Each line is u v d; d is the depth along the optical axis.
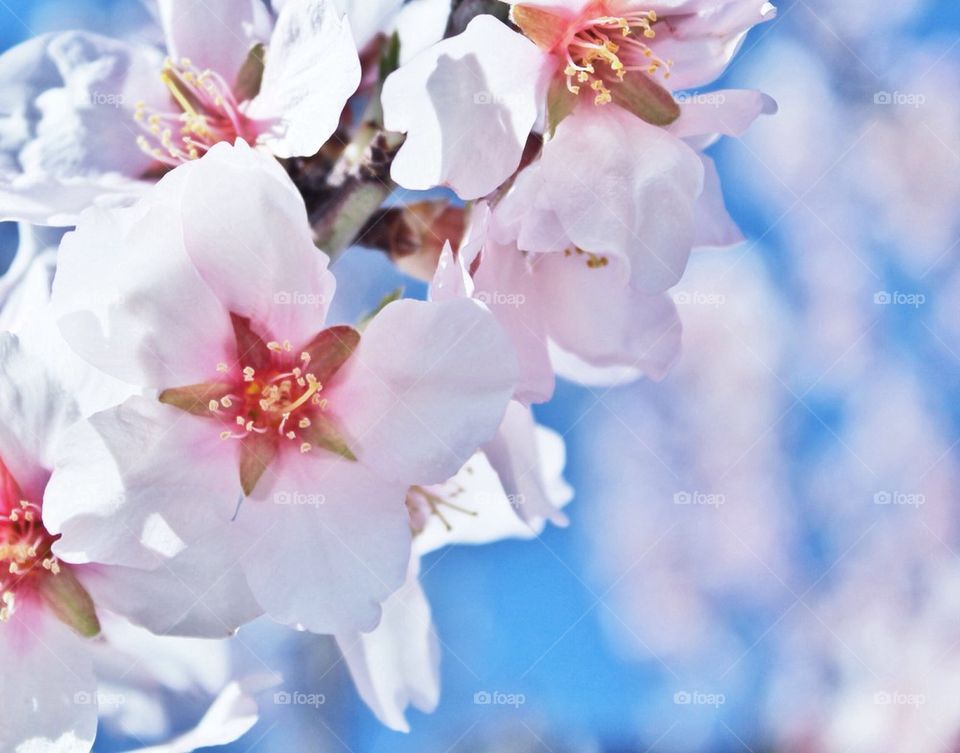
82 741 0.24
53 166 0.26
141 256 0.24
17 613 0.25
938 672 0.42
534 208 0.24
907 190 0.45
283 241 0.24
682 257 0.24
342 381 0.24
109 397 0.24
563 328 0.26
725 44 0.25
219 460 0.24
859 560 0.44
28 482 0.25
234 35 0.26
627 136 0.25
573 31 0.25
